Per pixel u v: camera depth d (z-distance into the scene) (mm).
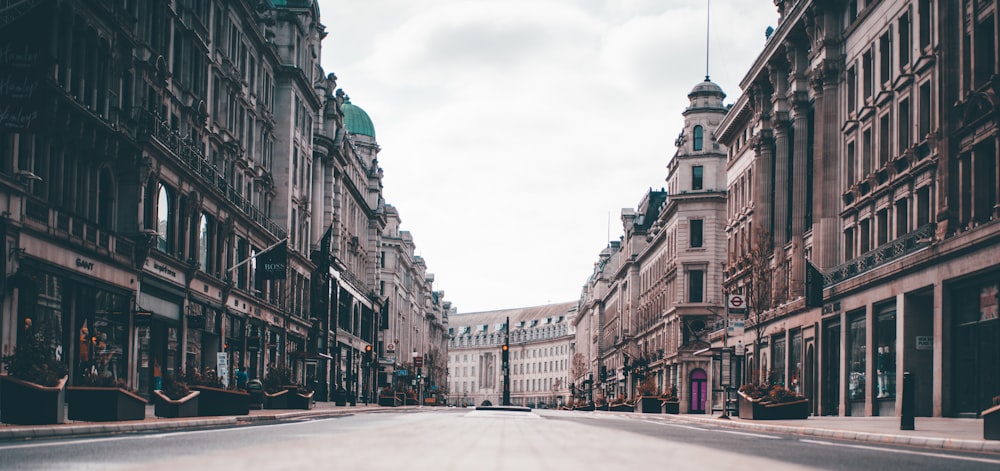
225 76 49188
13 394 19266
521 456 12141
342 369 85375
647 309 111000
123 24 36031
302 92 67625
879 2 41469
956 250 31578
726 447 16016
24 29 25156
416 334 151250
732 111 67938
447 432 19469
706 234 86625
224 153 49625
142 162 37094
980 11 32344
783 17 56062
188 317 43094
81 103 32906
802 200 52281
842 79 46562
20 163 29266
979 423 28344
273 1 69312
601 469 10227
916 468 12039
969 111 32344
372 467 9945
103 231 34250
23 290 28891
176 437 16844
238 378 42938
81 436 17609
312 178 75188
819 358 45844
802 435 24938
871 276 38906
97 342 34031
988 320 30328
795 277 51781
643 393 70188
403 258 128125
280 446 13812
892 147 39875
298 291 68062
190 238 43844
